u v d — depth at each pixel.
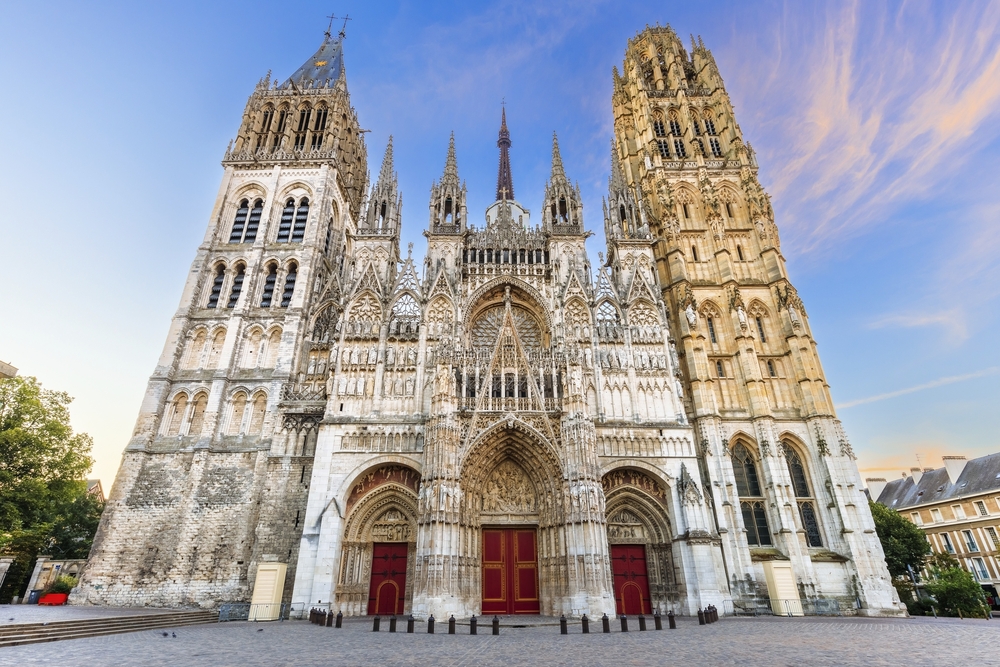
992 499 76.25
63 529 71.00
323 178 66.62
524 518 43.47
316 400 50.25
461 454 41.66
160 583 43.25
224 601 42.47
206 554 44.41
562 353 46.66
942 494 84.50
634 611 42.16
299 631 29.66
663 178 64.81
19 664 17.67
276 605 39.34
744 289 58.50
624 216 61.38
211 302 58.19
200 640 25.09
